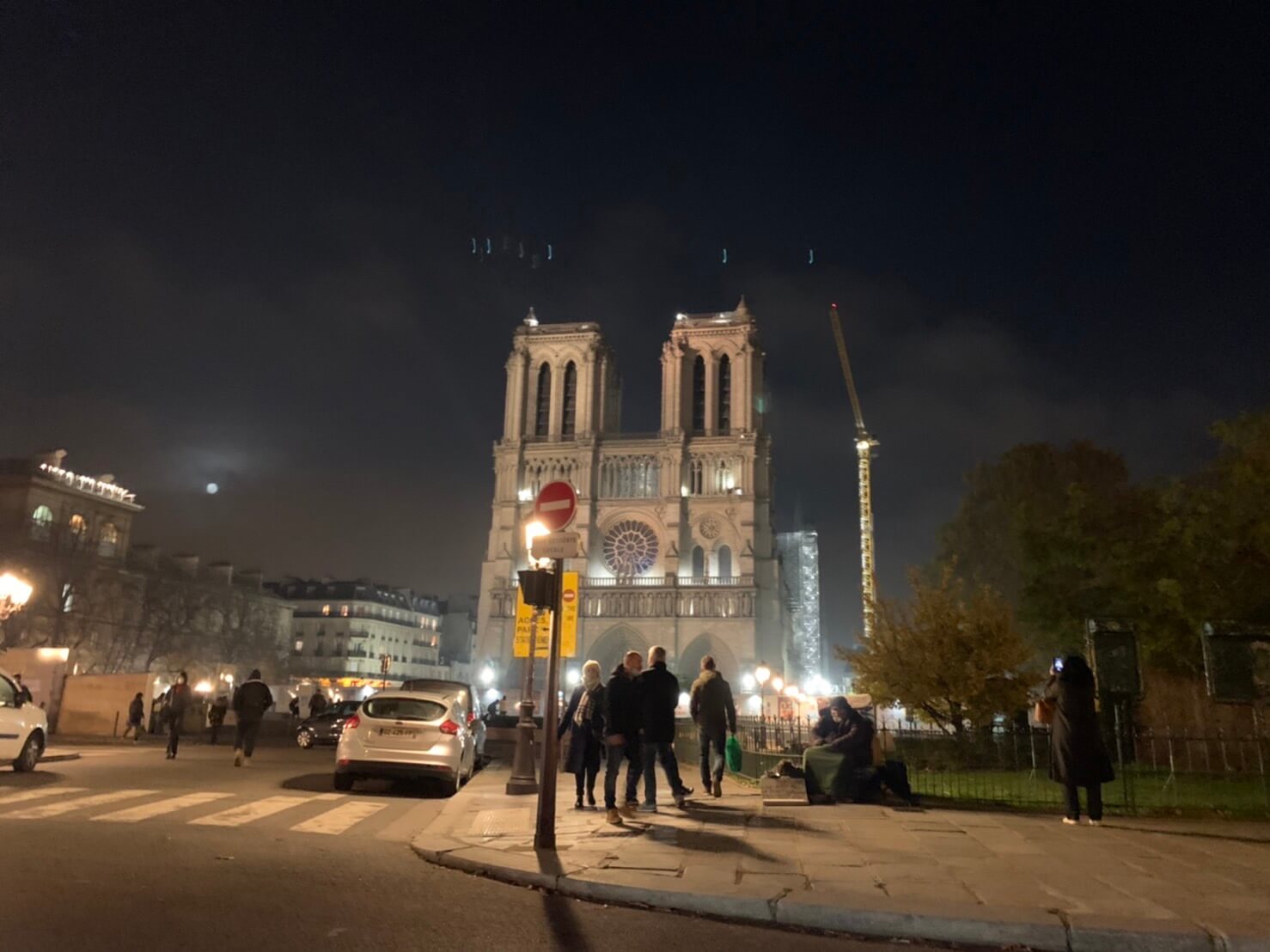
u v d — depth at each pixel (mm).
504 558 111062
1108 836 12336
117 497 94875
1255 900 8773
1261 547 23344
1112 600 29203
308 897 8867
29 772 19344
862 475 91750
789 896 8766
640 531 112250
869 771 15719
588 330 119562
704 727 17188
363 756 17547
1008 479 48281
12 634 74188
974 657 23891
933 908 8328
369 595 133125
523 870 9961
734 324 116500
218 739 37844
